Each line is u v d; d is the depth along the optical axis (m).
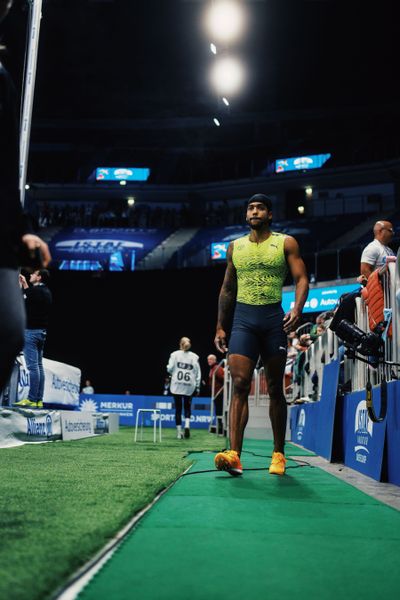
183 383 9.62
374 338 3.70
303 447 7.66
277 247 3.85
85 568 1.49
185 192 28.75
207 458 5.13
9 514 2.09
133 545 1.78
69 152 29.91
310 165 27.11
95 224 27.17
